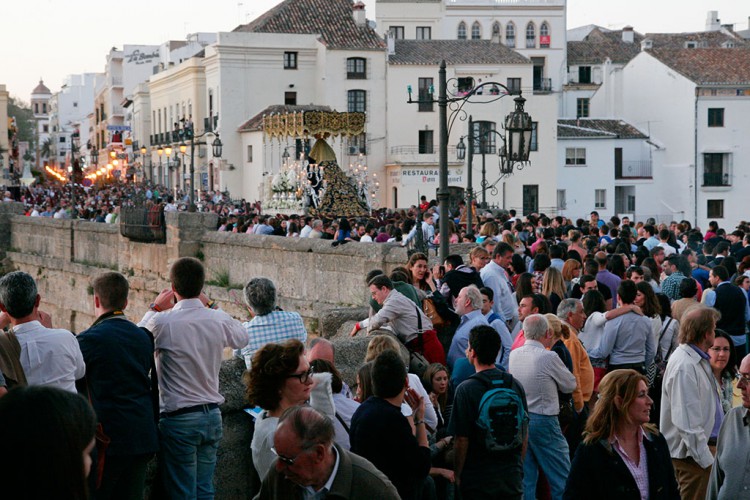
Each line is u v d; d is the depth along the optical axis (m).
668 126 75.69
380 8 87.69
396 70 72.94
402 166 70.56
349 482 5.91
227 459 9.45
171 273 8.78
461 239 23.41
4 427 3.70
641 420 6.95
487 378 8.70
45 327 8.04
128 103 115.19
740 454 7.34
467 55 72.88
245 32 74.19
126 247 29.72
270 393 7.36
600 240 24.59
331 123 40.53
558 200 73.94
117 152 113.06
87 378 7.82
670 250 22.33
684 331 9.26
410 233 21.92
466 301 11.84
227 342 8.88
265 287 9.79
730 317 15.55
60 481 3.70
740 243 24.05
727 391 10.31
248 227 28.84
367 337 11.17
